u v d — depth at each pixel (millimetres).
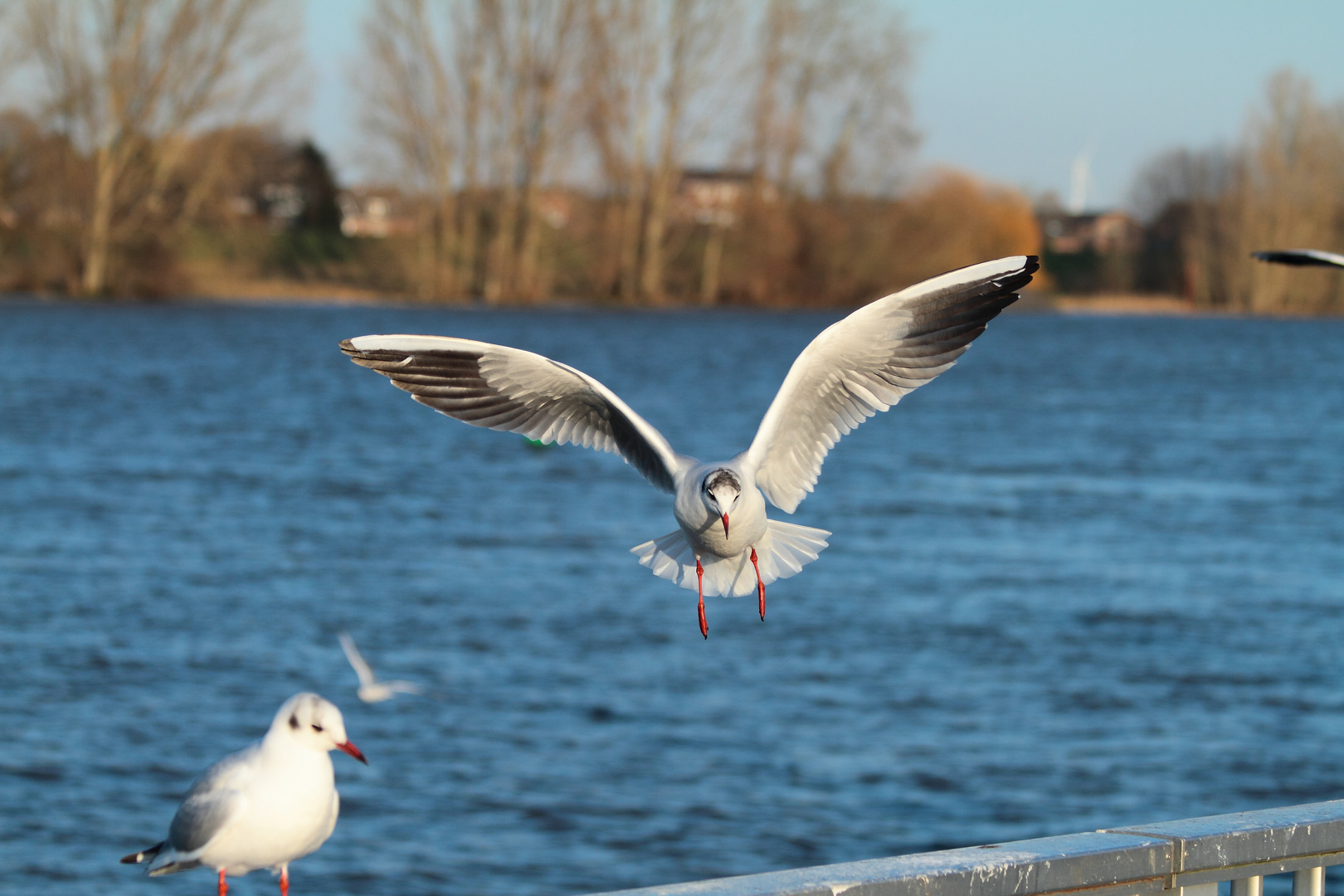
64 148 69812
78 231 75062
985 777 14281
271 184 85375
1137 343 85438
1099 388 59125
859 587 22266
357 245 92375
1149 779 14344
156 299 80625
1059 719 16062
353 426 42156
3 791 13141
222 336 68250
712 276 86688
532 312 82375
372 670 17438
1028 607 21109
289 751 5281
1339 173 96750
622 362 60531
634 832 12852
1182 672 17969
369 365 5816
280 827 5254
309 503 28938
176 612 19766
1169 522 28375
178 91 69062
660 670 17734
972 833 13008
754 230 82000
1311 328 100312
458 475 33781
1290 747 15281
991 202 84625
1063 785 14156
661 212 82688
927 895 4156
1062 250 126688
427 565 23453
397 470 34125
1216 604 21516
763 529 5914
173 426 40500
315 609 20297
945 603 21359
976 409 50531
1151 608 21188
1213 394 56750
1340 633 19844
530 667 17750
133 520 26234
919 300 5766
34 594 20422
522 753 14664
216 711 15648
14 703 15602
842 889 4086
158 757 14180
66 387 48812
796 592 21984
